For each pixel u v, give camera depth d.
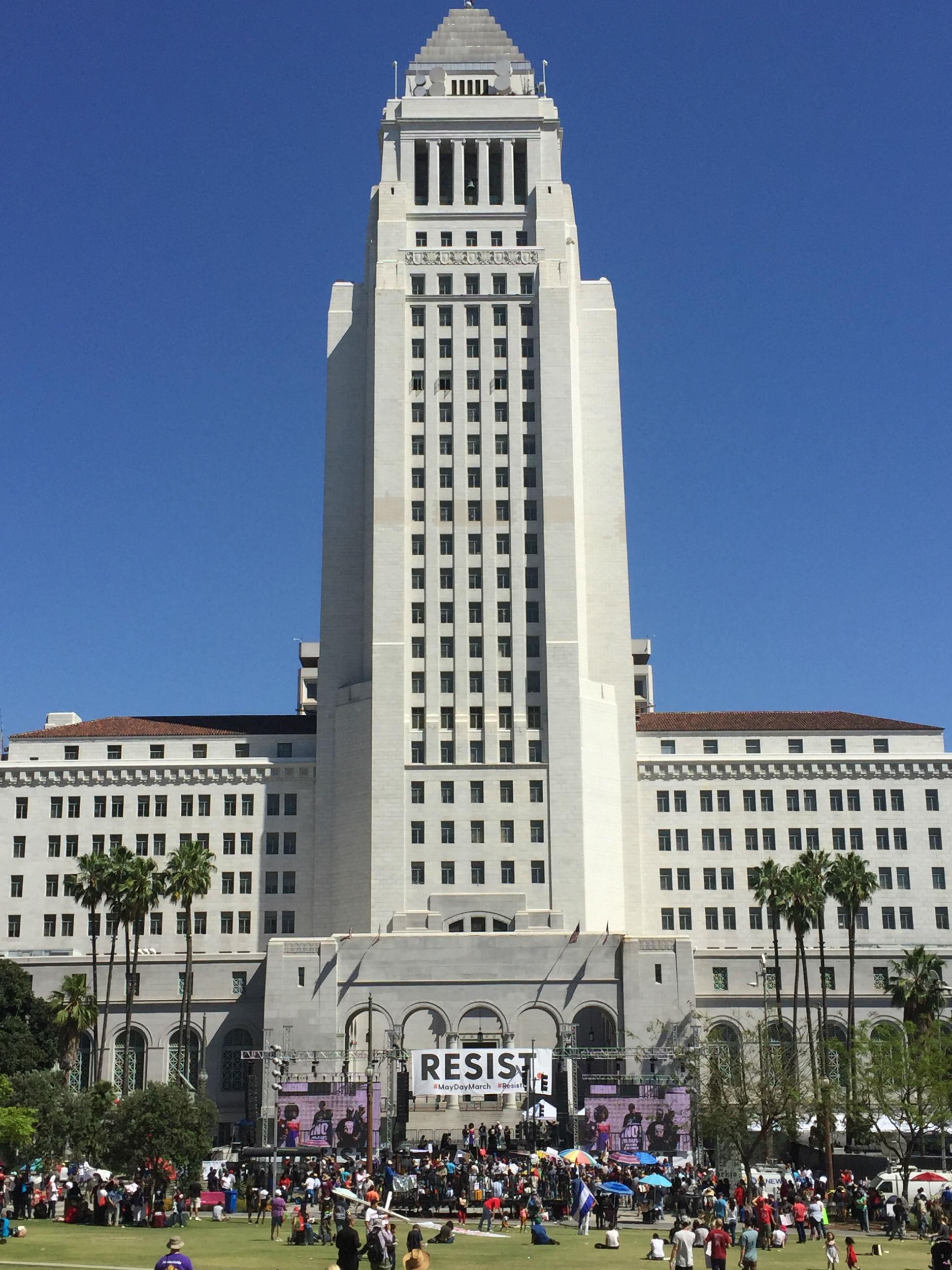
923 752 134.00
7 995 104.44
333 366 142.38
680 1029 112.00
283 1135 91.19
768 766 132.38
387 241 139.12
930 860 130.25
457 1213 69.94
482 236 139.88
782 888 107.06
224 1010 120.38
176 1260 33.28
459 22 151.50
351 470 139.25
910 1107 83.56
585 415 141.38
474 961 115.44
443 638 129.75
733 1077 87.44
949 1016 118.88
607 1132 89.31
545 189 140.38
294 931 127.56
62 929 127.94
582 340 143.62
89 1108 83.56
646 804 131.75
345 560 136.62
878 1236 66.81
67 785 131.62
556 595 130.25
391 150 142.50
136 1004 120.81
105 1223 64.50
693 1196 69.38
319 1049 110.19
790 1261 54.44
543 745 126.88
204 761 131.62
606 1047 115.38
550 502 132.50
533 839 124.62
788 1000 121.38
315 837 128.62
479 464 133.88
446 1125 111.25
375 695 127.56
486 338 136.75
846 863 110.19
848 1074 92.19
